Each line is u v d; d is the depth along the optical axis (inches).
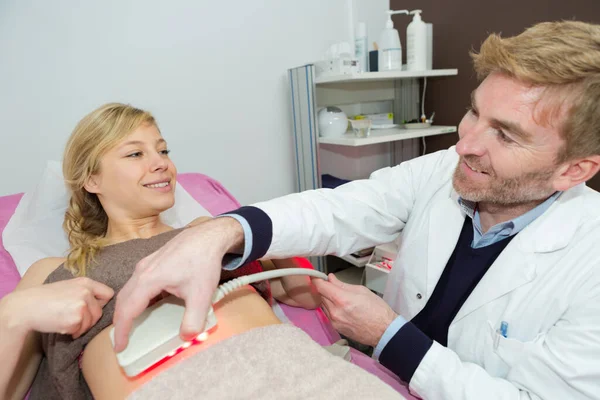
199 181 61.5
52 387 32.5
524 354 27.4
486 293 31.0
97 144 38.1
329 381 23.7
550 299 28.3
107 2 58.2
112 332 25.3
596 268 26.9
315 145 71.1
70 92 58.3
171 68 65.3
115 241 40.9
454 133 84.7
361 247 40.2
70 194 43.3
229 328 28.2
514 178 27.0
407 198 41.7
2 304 26.1
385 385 24.4
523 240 30.7
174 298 26.9
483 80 27.5
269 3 72.4
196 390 22.9
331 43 82.3
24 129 56.3
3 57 53.1
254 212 31.1
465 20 77.4
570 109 23.4
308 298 43.6
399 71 71.0
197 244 25.5
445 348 29.9
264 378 23.7
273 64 75.4
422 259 36.8
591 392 24.0
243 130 74.9
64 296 26.2
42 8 54.1
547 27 24.7
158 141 41.1
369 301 31.8
